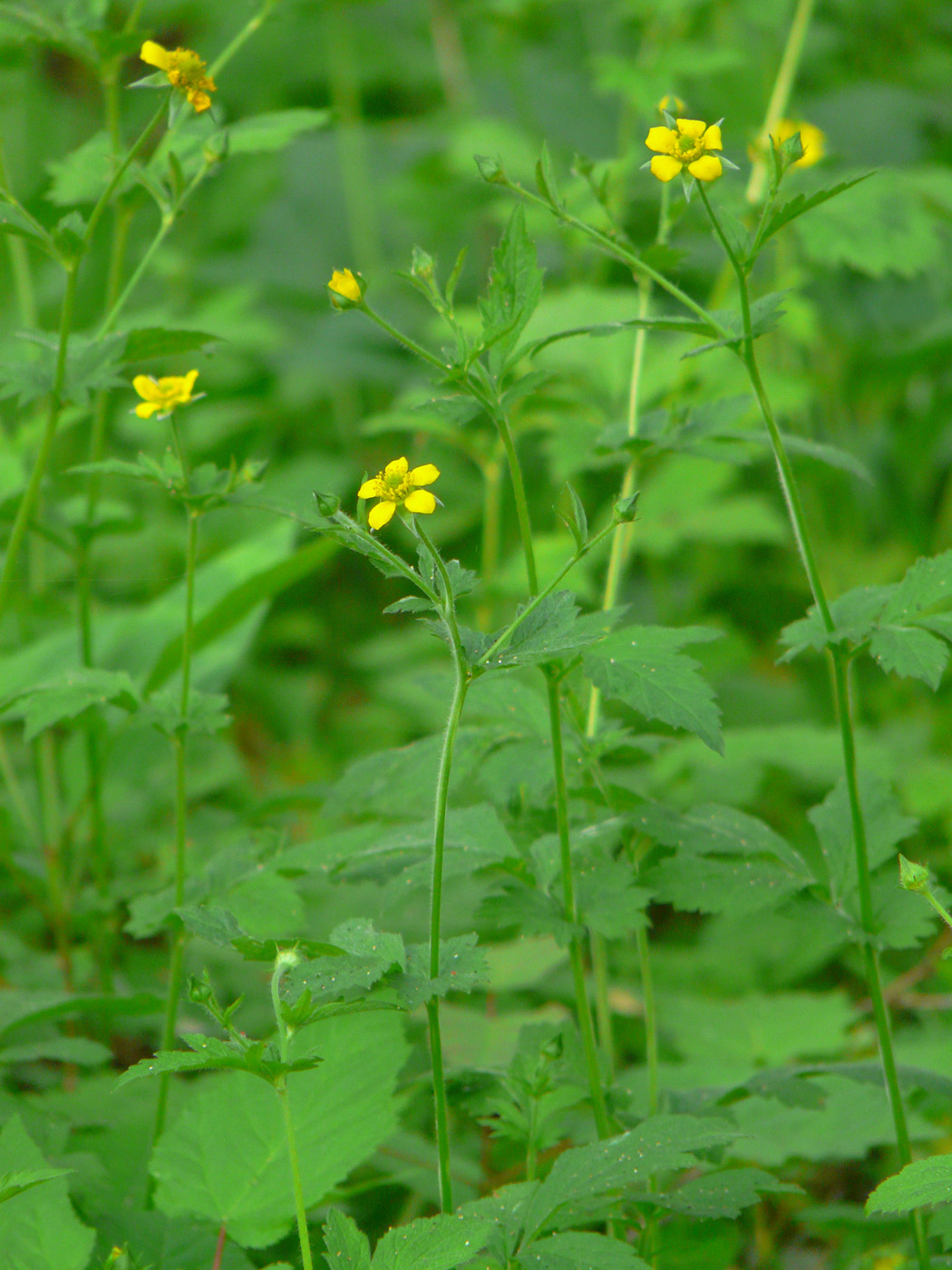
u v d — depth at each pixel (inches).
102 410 45.1
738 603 72.4
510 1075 39.5
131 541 69.0
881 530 75.2
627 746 40.5
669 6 54.8
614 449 41.8
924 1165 37.0
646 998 41.1
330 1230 37.0
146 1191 40.7
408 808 42.0
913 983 48.1
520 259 37.9
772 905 39.3
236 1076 40.2
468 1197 41.9
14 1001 41.4
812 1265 43.0
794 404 49.2
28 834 48.7
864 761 49.3
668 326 38.7
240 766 58.0
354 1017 40.4
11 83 56.0
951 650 38.2
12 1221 38.4
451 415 38.3
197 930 37.1
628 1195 38.5
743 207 45.0
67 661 48.1
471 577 37.3
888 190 49.4
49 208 48.9
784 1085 39.9
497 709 40.8
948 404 71.5
